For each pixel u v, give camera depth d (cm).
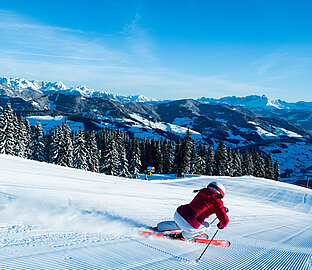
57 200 559
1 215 400
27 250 270
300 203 2975
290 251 453
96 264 257
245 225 716
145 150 7669
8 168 1165
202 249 370
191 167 6378
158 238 386
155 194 1169
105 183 1336
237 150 7000
